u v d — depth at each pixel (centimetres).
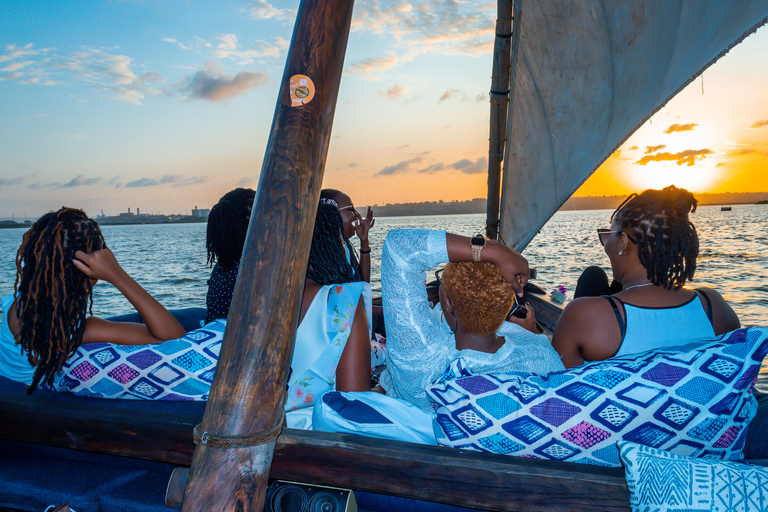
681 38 318
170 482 147
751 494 102
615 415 124
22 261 168
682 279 146
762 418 144
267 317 127
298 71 133
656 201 147
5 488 164
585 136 428
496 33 440
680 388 123
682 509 104
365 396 159
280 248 129
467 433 134
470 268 143
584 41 393
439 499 128
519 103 457
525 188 497
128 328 178
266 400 127
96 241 172
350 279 195
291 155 131
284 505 133
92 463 179
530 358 149
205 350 176
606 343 150
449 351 152
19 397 171
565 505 118
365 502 149
